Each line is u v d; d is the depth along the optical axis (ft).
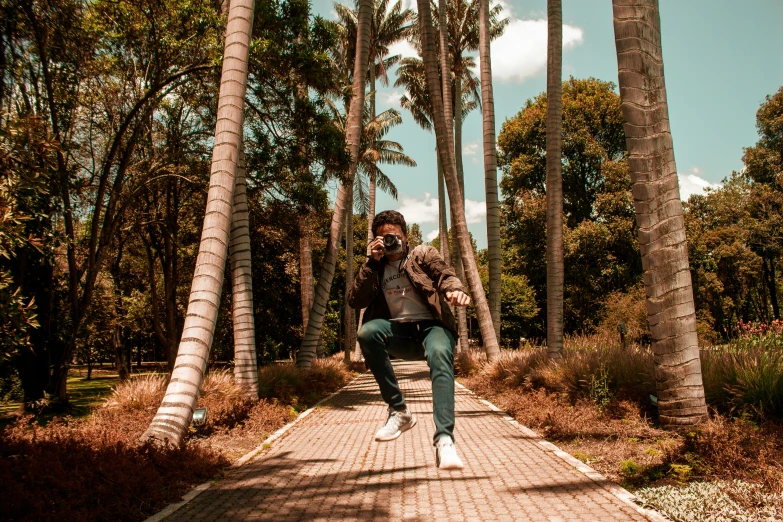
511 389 45.14
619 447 23.03
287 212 58.75
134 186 55.57
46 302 48.96
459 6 100.07
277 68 46.14
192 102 53.01
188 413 26.40
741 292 158.10
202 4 44.68
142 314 94.27
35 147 29.04
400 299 11.78
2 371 48.73
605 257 117.60
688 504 14.73
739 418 23.63
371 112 113.60
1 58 36.83
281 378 46.55
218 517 16.07
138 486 17.62
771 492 14.94
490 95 59.98
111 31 45.01
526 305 133.28
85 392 76.33
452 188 54.19
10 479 15.14
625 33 25.85
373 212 118.93
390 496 17.80
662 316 25.02
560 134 45.03
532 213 122.93
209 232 28.30
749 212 138.31
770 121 128.26
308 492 18.78
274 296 92.48
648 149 25.48
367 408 44.98
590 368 34.58
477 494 17.58
